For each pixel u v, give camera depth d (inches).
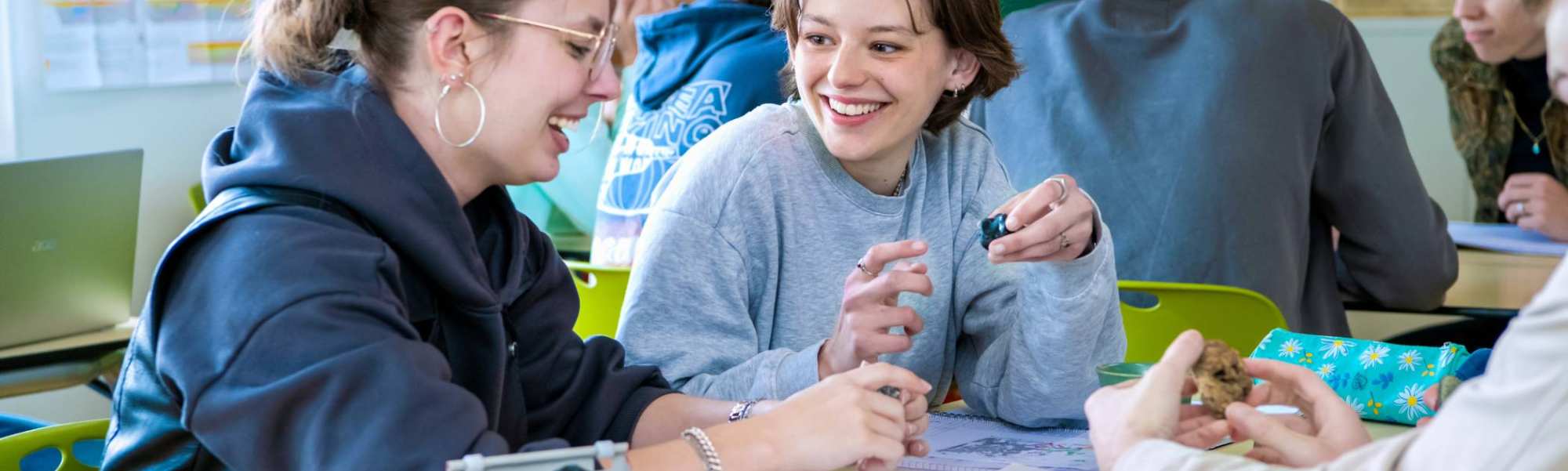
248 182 44.1
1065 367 59.6
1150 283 81.2
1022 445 57.1
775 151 63.7
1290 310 93.0
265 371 40.5
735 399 59.4
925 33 60.5
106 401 144.4
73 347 93.0
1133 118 93.4
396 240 45.7
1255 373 47.1
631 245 104.2
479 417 41.9
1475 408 33.3
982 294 66.2
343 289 41.8
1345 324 104.0
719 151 63.8
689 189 63.3
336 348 40.7
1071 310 59.0
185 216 148.9
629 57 127.9
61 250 93.5
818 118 62.4
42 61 133.4
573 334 59.4
